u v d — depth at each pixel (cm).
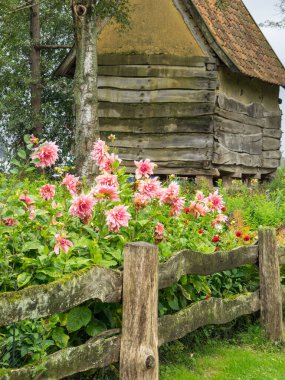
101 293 442
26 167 492
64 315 461
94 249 486
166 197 558
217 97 1828
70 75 1998
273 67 2234
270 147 2248
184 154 1820
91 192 509
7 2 2086
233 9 2306
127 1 1772
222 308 596
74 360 424
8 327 429
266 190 1861
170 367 553
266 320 659
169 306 559
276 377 562
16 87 2625
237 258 628
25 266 450
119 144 1841
